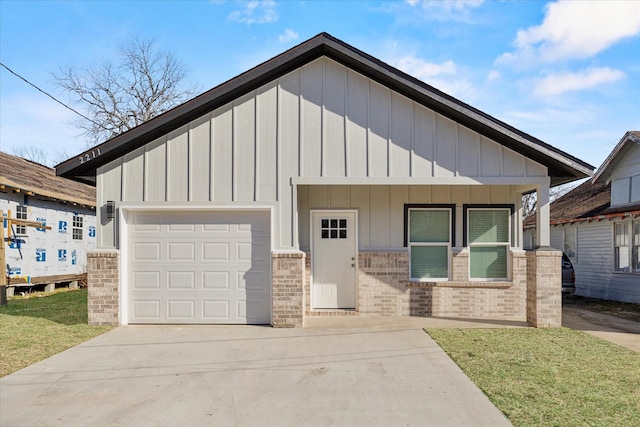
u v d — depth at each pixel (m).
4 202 15.13
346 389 5.75
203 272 9.55
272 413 5.04
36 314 10.95
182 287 9.53
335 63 9.34
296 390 5.72
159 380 6.11
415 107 9.31
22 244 15.97
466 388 5.74
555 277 9.27
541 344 7.89
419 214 11.14
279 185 9.25
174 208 9.30
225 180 9.27
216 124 9.30
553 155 8.80
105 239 9.41
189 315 9.51
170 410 5.12
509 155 9.28
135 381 6.07
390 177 9.22
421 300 10.82
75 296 15.27
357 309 10.83
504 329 9.13
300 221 10.98
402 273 10.85
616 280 15.17
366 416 4.95
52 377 6.22
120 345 7.84
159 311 9.52
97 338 8.32
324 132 9.27
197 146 9.30
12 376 6.25
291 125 9.28
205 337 8.41
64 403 5.33
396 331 8.95
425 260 11.10
